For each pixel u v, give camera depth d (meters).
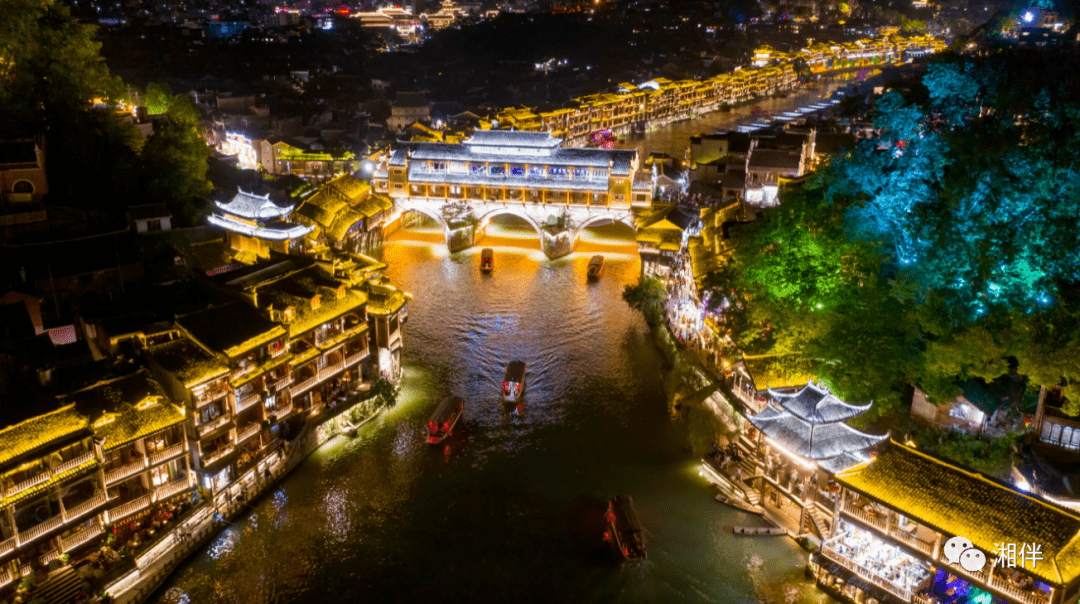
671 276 101.88
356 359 74.12
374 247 125.94
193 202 103.00
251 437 62.56
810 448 55.03
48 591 48.94
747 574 55.25
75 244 79.00
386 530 60.53
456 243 125.19
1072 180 55.94
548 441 72.31
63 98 96.62
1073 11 104.00
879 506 52.03
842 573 51.41
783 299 69.94
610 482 66.12
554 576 56.00
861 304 64.94
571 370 86.00
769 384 64.75
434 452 70.25
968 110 68.50
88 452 51.31
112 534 53.88
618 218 123.94
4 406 53.41
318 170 154.50
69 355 65.75
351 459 68.94
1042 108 59.88
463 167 128.38
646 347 91.62
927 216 66.62
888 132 75.69
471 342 93.12
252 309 65.81
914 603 48.44
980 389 63.25
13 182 87.12
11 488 47.59
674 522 60.84
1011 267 58.47
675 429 73.88
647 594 53.91
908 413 67.06
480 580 55.78
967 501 47.22
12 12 94.06
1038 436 58.00
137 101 130.00
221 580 55.25
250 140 158.00
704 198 133.50
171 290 76.00
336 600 53.91
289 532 59.91
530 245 129.25
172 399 57.53
